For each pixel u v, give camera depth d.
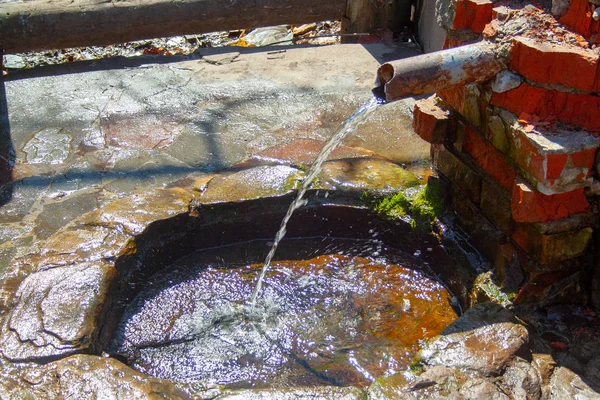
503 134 1.26
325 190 1.56
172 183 1.66
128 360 1.32
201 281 1.50
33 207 1.63
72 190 1.69
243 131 1.91
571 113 1.20
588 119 1.19
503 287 1.30
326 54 2.35
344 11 2.47
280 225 1.58
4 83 2.19
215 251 1.57
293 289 1.48
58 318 1.27
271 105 2.04
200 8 2.31
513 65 1.22
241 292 1.47
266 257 1.56
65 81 2.20
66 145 1.86
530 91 1.21
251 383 1.27
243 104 2.05
